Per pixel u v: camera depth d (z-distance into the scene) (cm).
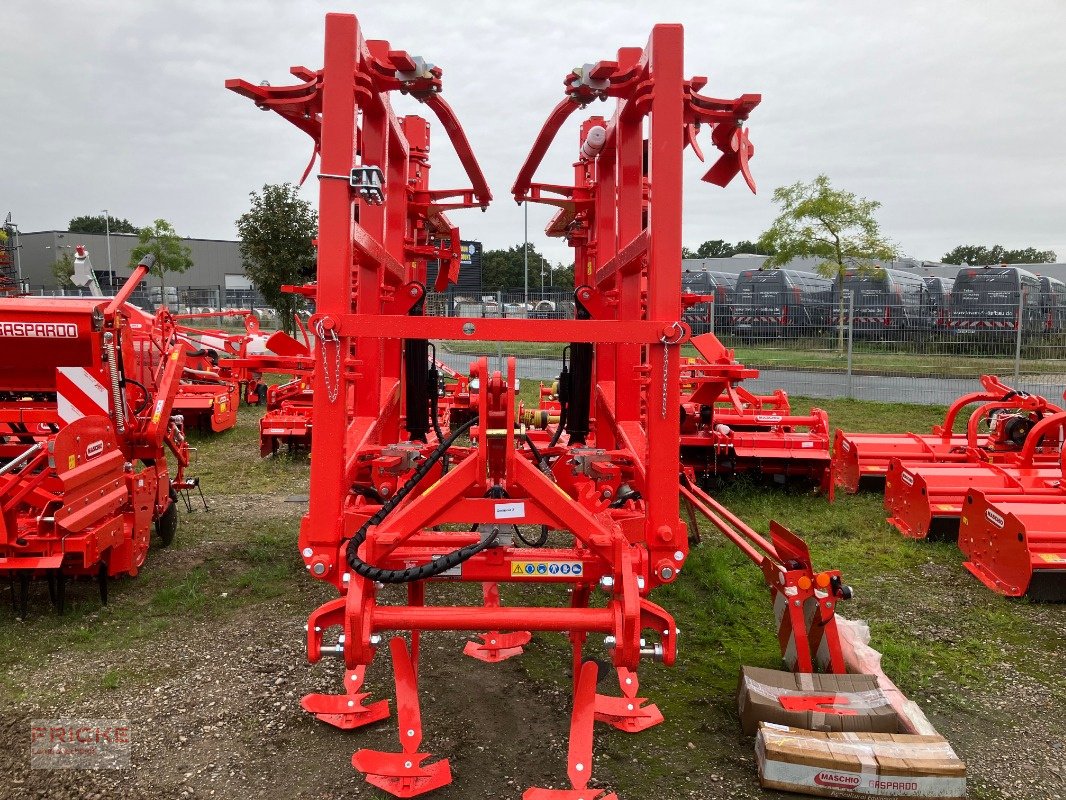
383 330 300
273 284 2022
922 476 677
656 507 313
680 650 466
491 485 342
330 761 342
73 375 525
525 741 361
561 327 301
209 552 631
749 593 547
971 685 426
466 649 457
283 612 513
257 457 1019
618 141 419
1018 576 546
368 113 414
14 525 456
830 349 1727
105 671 425
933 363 1588
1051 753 361
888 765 313
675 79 307
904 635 489
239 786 324
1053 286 2311
